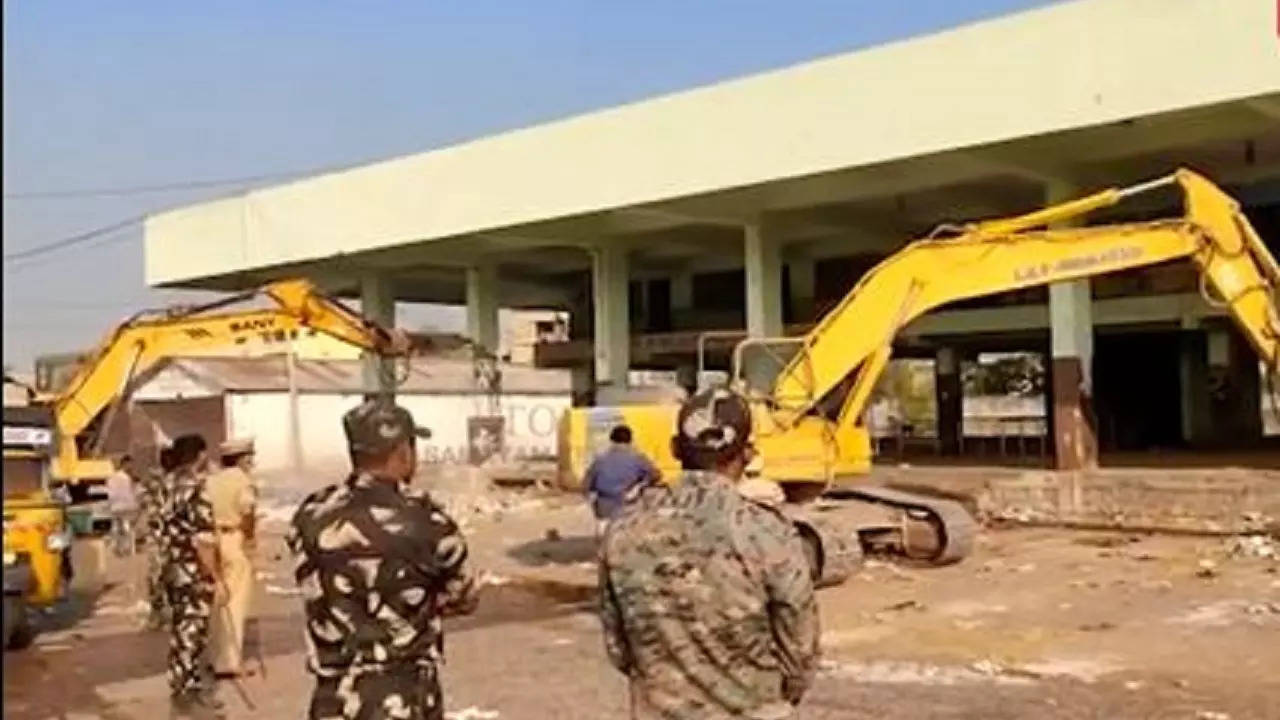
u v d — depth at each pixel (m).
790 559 4.21
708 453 4.35
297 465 47.88
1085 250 19.84
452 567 5.11
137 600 18.95
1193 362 44.06
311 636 5.04
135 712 11.49
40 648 14.86
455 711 11.23
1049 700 11.09
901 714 10.66
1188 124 27.53
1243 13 24.48
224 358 51.59
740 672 4.19
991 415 65.88
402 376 32.03
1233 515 23.00
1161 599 16.42
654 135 34.22
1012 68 27.53
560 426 21.14
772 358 21.69
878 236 40.53
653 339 46.31
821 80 30.64
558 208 36.62
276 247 45.50
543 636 15.26
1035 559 20.64
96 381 29.23
